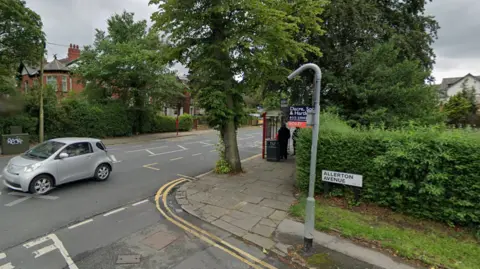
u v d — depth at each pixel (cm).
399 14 1244
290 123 973
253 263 403
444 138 491
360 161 606
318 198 662
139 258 407
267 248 447
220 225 535
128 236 482
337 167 643
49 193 704
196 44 905
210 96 833
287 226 531
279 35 792
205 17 821
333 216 557
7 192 687
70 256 408
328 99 1084
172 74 2339
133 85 2222
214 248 446
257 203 662
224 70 867
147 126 2553
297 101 1269
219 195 724
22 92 1628
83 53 2041
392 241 452
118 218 564
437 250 420
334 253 426
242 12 812
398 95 883
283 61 1152
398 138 555
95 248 435
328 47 1106
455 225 496
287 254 428
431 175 494
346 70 1038
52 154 714
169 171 1021
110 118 2080
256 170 1048
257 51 860
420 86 911
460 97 2266
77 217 560
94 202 654
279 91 1401
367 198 603
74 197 682
